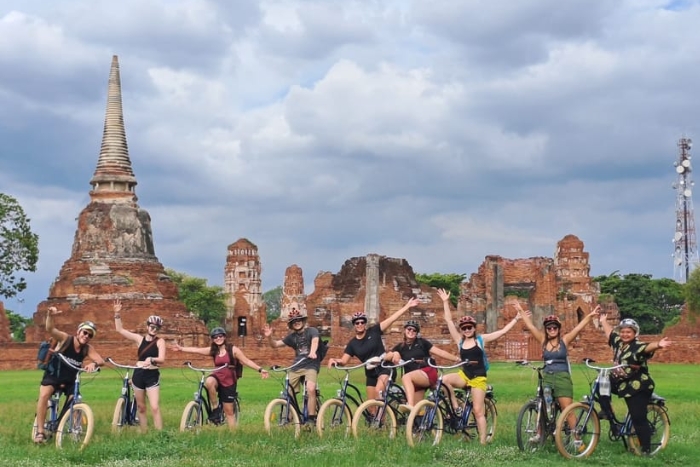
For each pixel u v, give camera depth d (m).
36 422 19.28
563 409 18.75
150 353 20.89
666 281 139.62
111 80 86.62
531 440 18.38
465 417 19.92
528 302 97.06
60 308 79.38
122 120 86.50
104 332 77.94
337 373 46.69
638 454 18.52
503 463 17.11
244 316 102.50
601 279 145.38
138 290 80.44
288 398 20.11
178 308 82.06
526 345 88.75
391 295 106.94
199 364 72.94
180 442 18.58
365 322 21.62
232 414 21.09
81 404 18.75
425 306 111.00
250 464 16.34
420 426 19.09
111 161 84.81
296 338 21.45
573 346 85.94
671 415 25.41
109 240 82.25
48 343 19.58
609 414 18.67
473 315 98.25
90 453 17.42
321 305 121.06
